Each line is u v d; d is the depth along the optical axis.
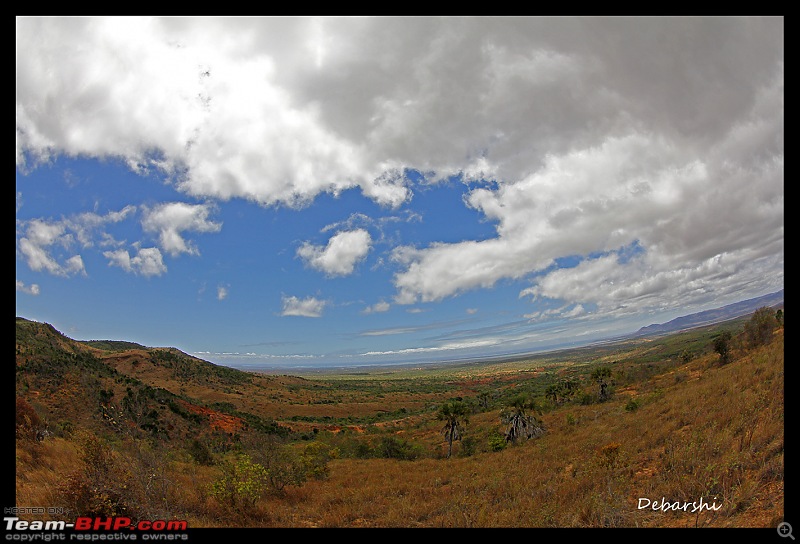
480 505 11.74
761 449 9.45
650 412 21.42
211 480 16.27
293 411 92.19
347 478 22.02
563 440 23.69
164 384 87.12
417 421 77.62
